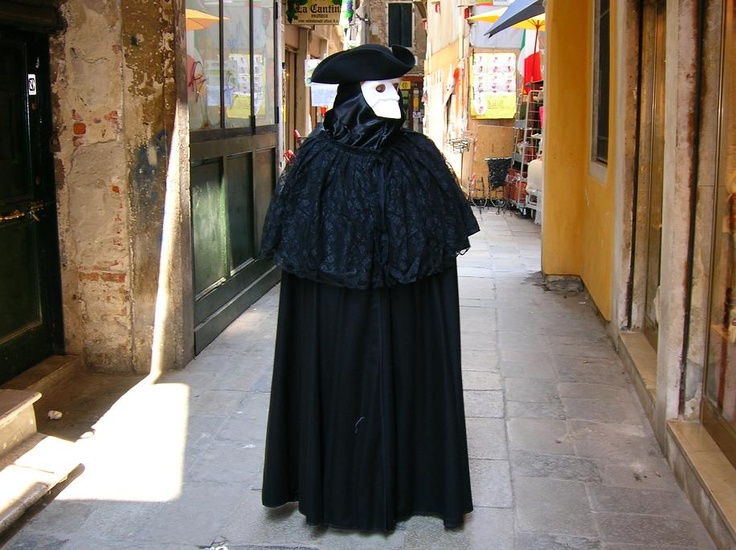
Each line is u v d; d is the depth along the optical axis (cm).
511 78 1504
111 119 488
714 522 316
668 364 384
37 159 484
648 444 409
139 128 490
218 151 601
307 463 317
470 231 311
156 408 457
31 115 477
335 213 294
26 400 386
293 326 321
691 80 361
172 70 486
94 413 450
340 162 297
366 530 321
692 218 369
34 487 350
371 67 290
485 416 446
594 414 448
